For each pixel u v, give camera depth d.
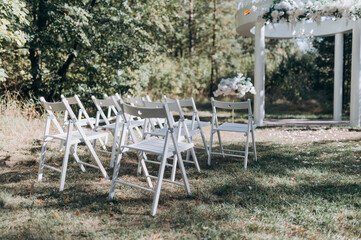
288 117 11.07
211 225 2.43
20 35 5.87
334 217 2.60
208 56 18.30
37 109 7.97
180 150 2.98
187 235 2.27
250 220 2.54
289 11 6.54
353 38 7.93
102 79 9.73
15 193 3.07
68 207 2.75
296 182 3.46
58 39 8.23
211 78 16.58
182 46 19.09
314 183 3.42
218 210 2.71
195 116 4.20
